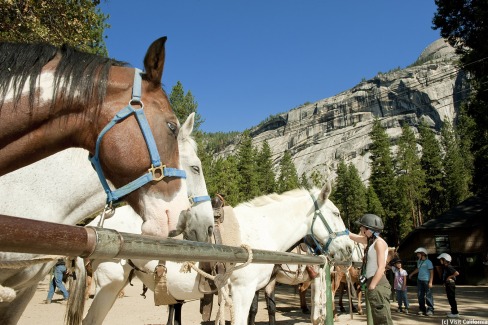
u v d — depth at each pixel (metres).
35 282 2.22
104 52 13.52
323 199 4.92
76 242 0.88
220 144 140.75
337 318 8.20
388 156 49.81
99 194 2.35
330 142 109.12
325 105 130.00
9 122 1.52
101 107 1.58
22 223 0.78
